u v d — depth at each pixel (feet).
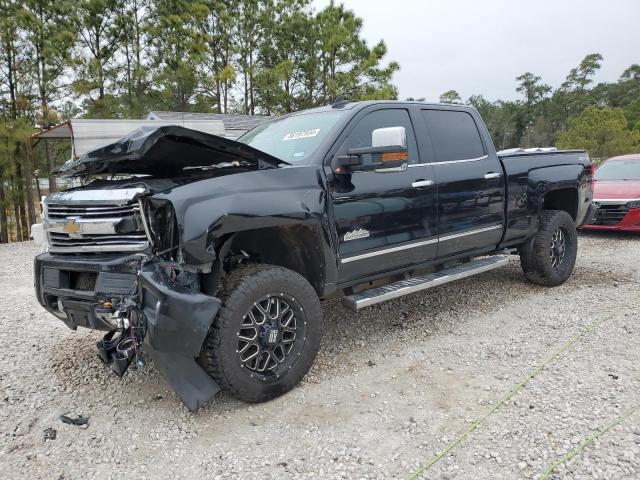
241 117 61.16
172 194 9.24
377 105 13.19
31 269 27.20
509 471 7.94
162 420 10.02
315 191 11.08
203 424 9.82
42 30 54.39
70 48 59.26
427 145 14.03
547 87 307.37
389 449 8.71
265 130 14.47
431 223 13.61
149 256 9.41
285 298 10.54
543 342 13.12
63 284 10.45
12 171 49.47
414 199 13.14
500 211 15.76
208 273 10.09
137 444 9.21
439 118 14.70
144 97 74.13
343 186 11.73
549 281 17.89
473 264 15.62
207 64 75.15
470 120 15.71
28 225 53.52
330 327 14.94
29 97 56.34
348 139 12.25
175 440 9.30
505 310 15.89
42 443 9.31
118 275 9.59
